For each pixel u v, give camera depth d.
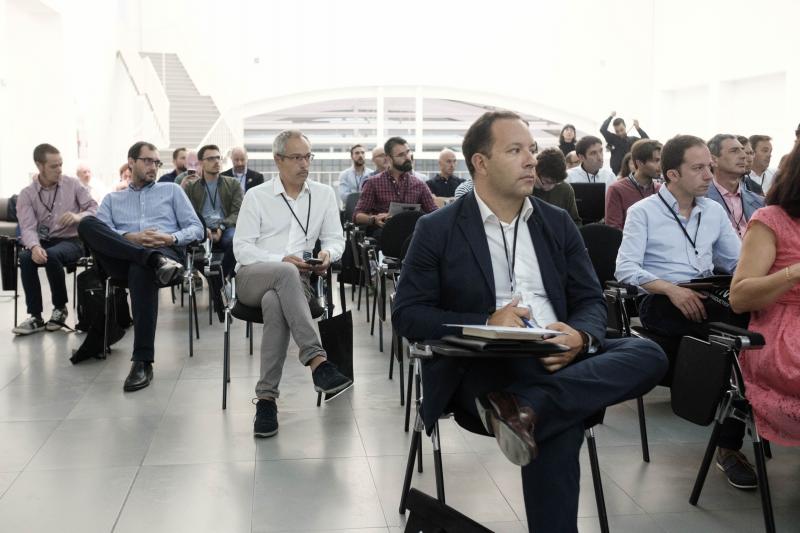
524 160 2.32
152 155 4.95
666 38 19.67
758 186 5.79
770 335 2.54
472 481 2.90
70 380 4.25
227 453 3.17
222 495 2.77
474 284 2.33
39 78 12.18
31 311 5.55
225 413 3.69
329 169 22.27
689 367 2.63
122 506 2.68
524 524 2.55
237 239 3.85
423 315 2.29
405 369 4.52
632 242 3.55
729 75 16.72
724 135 4.16
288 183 3.95
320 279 3.87
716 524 2.55
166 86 20.56
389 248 4.81
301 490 2.81
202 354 4.83
